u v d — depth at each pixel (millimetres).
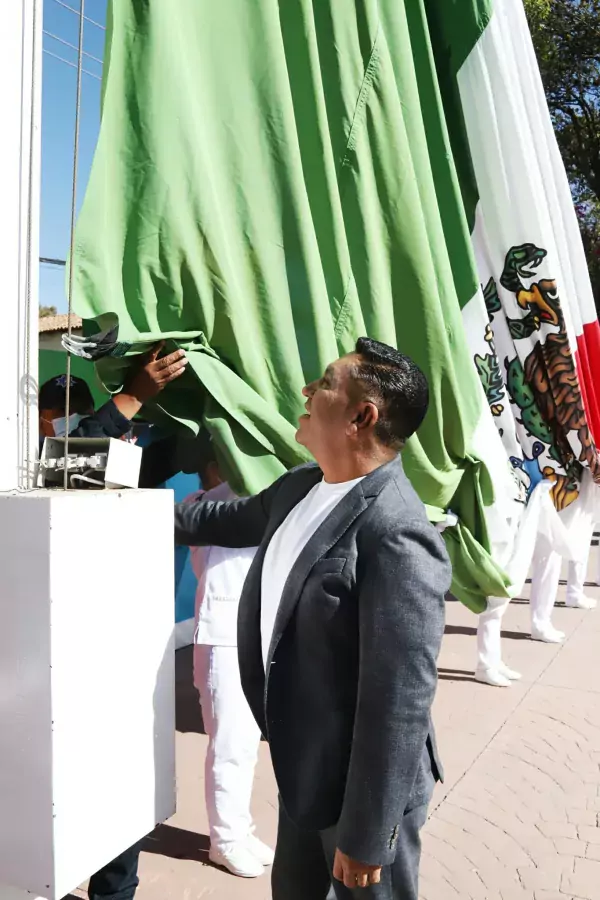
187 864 2672
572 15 13281
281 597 1499
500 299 4051
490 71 3559
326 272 2492
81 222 1644
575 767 3498
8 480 1486
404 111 2934
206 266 1963
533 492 4496
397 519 1425
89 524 1337
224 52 2121
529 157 3703
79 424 1837
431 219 3012
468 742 3762
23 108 1499
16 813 1318
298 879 1669
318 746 1468
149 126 1799
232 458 2031
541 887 2580
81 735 1331
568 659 5172
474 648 5406
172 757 1609
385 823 1331
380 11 2885
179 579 5023
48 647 1261
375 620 1358
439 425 3012
